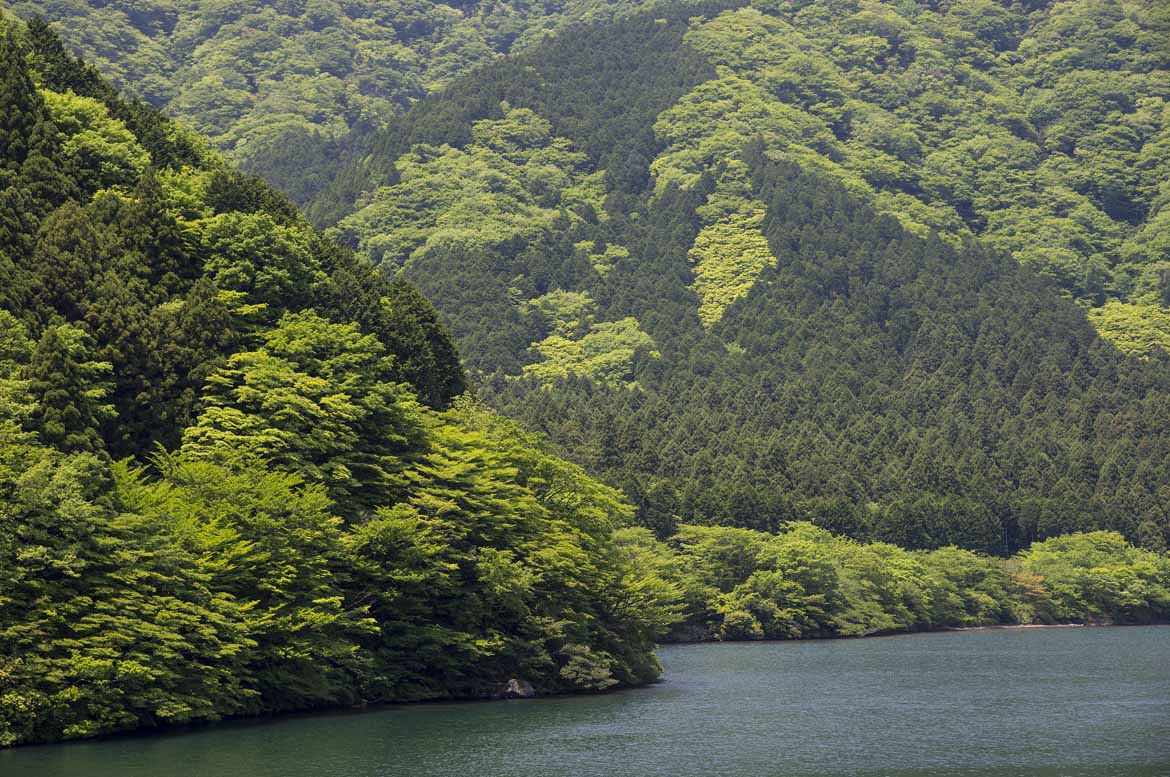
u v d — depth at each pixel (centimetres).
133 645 8762
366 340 12150
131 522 8981
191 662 9075
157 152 14475
